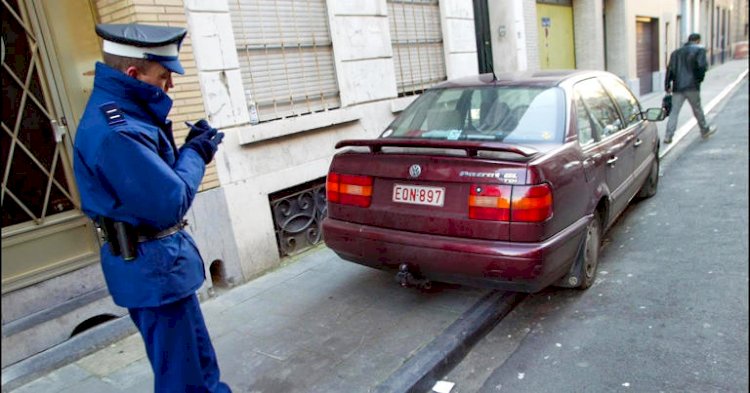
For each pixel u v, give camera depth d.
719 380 2.77
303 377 3.06
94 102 2.12
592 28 12.47
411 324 3.57
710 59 27.81
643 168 5.44
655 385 2.80
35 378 3.28
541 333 3.50
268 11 4.98
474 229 3.20
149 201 2.02
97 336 3.62
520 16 8.90
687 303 3.61
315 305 4.00
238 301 4.19
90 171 2.09
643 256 4.54
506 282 3.20
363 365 3.13
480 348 3.42
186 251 2.29
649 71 18.05
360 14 5.75
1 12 3.48
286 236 5.10
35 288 3.62
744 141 8.48
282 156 4.89
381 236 3.52
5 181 3.51
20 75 3.58
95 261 3.92
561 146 3.54
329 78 5.56
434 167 3.31
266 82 5.00
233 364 3.26
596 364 3.06
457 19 7.45
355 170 3.67
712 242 4.61
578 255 3.74
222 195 4.38
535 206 3.07
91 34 3.94
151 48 2.14
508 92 4.09
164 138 2.22
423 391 3.00
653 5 17.09
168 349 2.29
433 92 4.48
